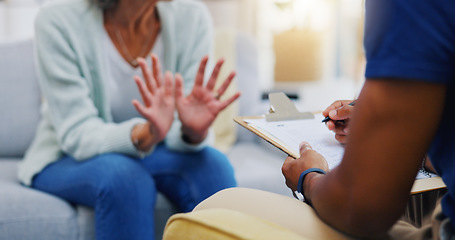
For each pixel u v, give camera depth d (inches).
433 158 23.1
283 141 31.0
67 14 61.2
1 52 78.1
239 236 21.8
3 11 92.4
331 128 31.0
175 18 66.2
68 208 57.9
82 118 59.1
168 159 61.8
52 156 62.6
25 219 55.0
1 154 76.7
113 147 56.6
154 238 57.1
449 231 22.6
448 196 23.8
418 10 19.2
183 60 66.3
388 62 19.6
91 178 54.2
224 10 112.0
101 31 62.2
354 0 109.9
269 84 116.7
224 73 86.9
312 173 26.9
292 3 111.7
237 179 67.4
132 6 60.8
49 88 60.4
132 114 65.2
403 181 21.0
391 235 26.1
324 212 24.3
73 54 60.7
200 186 60.0
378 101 20.2
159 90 55.5
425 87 19.5
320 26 111.2
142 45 64.3
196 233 23.5
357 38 108.3
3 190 58.0
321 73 110.6
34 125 77.7
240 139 88.0
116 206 53.0
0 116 76.4
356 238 24.2
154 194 57.5
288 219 25.6
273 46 111.5
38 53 60.7
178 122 63.6
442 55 19.2
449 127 21.6
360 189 21.3
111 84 63.0
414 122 20.1
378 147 20.6
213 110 57.5
